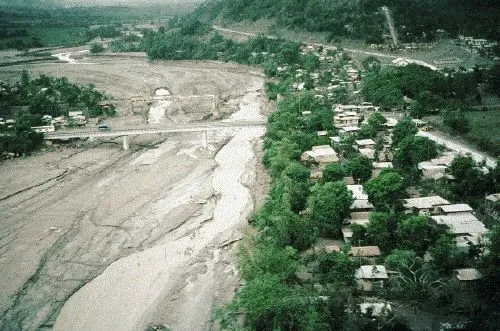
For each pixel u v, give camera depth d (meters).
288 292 66.75
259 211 98.69
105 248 93.12
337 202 85.12
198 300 76.81
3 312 75.25
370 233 79.38
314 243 82.31
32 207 110.31
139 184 122.75
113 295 79.00
